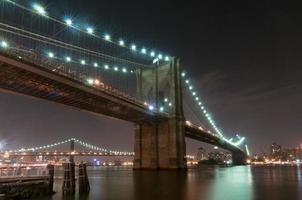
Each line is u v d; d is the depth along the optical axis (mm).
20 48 42844
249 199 27859
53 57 50062
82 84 51906
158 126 80875
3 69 42188
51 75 46312
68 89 51500
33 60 43812
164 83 84312
